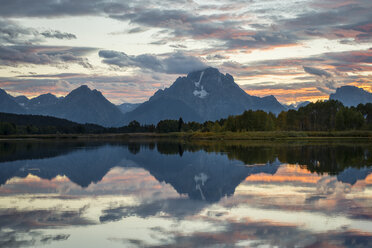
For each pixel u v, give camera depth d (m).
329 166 50.00
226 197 29.64
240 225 21.22
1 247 17.92
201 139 176.00
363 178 39.00
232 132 180.75
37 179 41.91
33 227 21.30
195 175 44.47
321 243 18.06
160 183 38.31
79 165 57.75
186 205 26.80
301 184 35.38
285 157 63.97
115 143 147.25
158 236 19.42
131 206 26.66
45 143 146.75
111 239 19.05
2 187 36.12
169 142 154.12
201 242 18.38
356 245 17.75
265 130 182.75
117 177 43.50
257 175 42.19
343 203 26.61
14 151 91.81
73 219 23.02
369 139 140.00
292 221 21.91
